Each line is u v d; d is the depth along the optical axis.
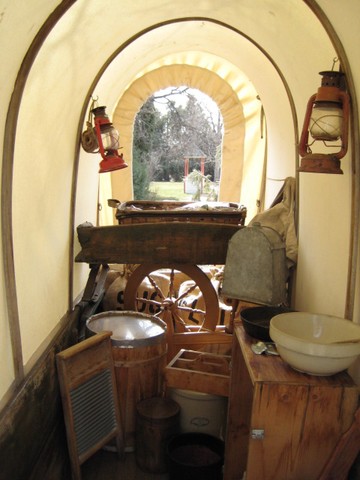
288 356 1.66
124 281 3.86
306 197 2.69
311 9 1.86
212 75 5.00
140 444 2.54
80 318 3.12
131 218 3.23
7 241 1.72
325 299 2.26
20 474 1.77
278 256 2.72
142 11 2.50
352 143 1.83
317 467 1.68
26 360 2.06
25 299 2.05
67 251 2.92
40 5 1.49
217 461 2.30
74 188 2.94
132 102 5.02
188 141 9.21
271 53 2.91
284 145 3.40
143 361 2.61
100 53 2.58
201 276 3.32
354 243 1.82
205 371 2.73
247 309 2.24
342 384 1.63
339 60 1.85
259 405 1.64
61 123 2.49
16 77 1.61
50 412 2.26
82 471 2.55
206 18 2.94
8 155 1.66
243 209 3.35
